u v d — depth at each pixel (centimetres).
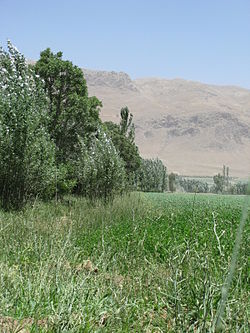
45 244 718
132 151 5397
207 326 433
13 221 1019
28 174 1727
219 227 1080
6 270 595
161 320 482
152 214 1642
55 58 2706
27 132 1712
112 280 580
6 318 436
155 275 609
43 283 529
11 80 1798
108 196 2408
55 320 427
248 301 499
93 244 925
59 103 2650
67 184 2395
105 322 465
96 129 2803
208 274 472
